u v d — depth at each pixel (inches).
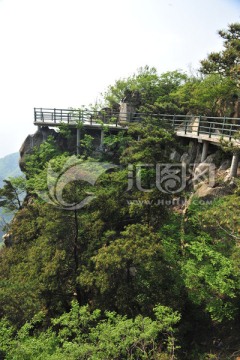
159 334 400.2
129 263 428.1
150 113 906.1
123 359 313.6
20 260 591.8
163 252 408.5
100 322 394.6
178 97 965.8
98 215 487.2
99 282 411.8
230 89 740.7
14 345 340.5
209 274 375.2
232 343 381.1
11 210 1002.7
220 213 387.5
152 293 417.4
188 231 467.8
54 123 1029.2
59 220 497.7
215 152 605.3
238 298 398.6
